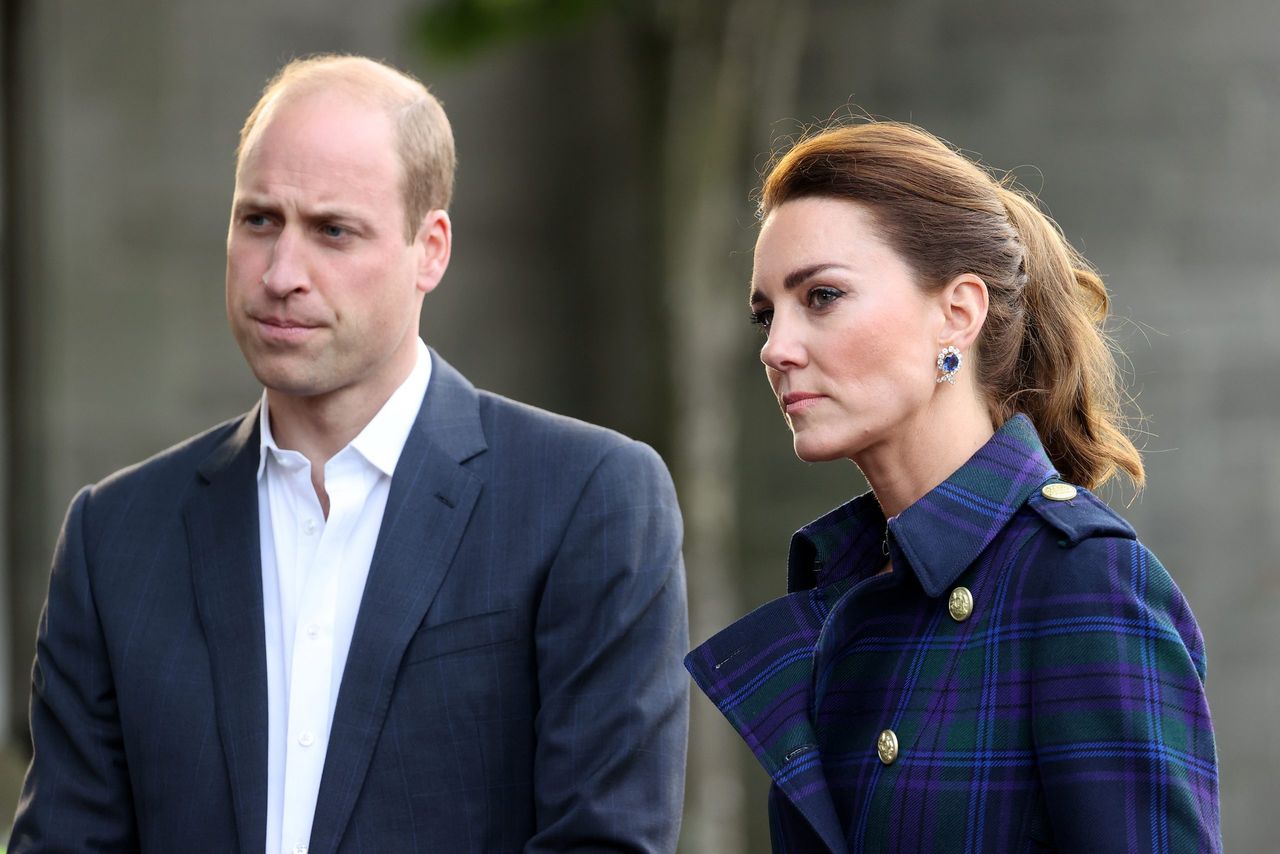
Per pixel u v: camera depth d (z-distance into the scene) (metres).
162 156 24.88
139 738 9.47
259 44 25.53
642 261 27.89
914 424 7.66
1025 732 6.96
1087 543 7.08
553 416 10.11
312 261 9.16
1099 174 25.03
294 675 9.34
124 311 24.62
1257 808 24.36
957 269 7.56
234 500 9.81
